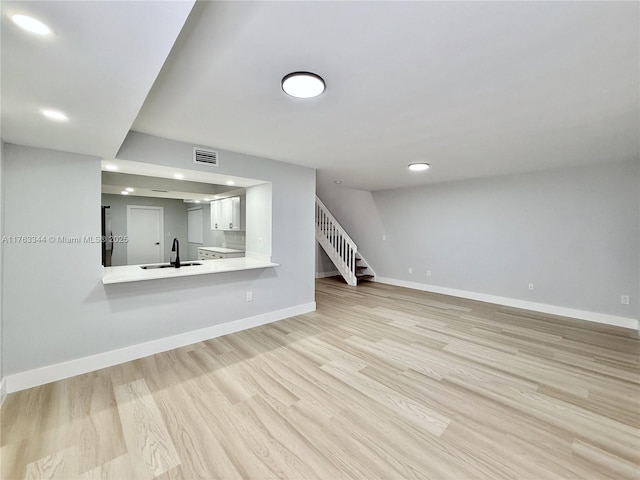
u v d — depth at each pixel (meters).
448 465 1.61
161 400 2.17
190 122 2.47
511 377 2.55
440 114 2.32
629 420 1.99
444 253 5.80
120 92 1.44
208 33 1.34
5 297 2.22
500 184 5.00
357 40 1.40
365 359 2.88
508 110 2.24
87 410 2.04
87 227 2.56
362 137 2.86
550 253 4.51
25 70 1.23
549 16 1.24
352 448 1.73
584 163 4.00
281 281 4.08
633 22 1.27
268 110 2.22
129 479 1.50
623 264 3.92
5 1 0.84
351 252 6.67
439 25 1.30
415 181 5.54
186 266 3.59
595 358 2.93
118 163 2.79
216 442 1.76
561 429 1.90
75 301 2.53
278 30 1.32
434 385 2.42
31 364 2.34
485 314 4.43
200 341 3.30
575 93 1.97
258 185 4.09
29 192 2.30
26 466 1.56
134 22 0.95
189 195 5.14
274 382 2.44
